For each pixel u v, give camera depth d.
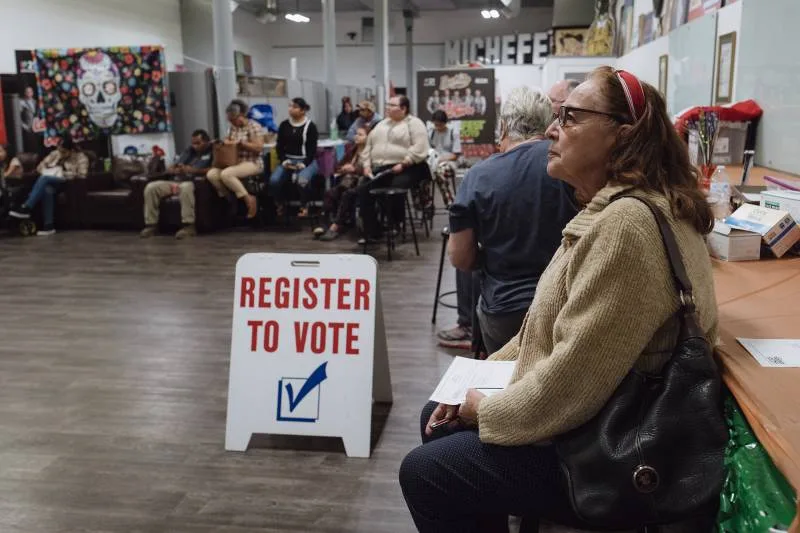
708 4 4.98
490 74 8.23
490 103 8.28
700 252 1.25
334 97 14.72
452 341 3.89
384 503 2.34
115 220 7.96
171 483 2.48
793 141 3.37
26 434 2.86
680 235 1.22
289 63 21.78
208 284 5.37
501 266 2.37
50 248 6.96
